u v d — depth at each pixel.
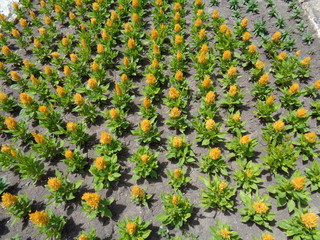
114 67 1.87
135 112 1.61
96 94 1.58
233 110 1.51
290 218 1.08
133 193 1.14
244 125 1.49
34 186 1.33
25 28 2.04
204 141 1.37
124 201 1.25
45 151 1.36
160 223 1.18
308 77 1.69
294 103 1.49
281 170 1.28
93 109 1.54
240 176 1.21
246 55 1.73
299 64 1.67
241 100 1.61
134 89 1.74
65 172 1.37
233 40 1.83
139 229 1.09
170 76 1.69
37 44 1.85
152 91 1.59
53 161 1.42
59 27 2.20
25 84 1.75
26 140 1.50
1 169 1.40
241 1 2.24
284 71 1.60
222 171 1.25
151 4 2.34
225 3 2.27
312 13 2.06
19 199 1.20
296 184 1.07
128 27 1.88
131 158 1.29
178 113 1.37
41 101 1.67
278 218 1.14
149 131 1.39
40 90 1.62
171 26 2.02
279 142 1.36
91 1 2.34
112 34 1.99
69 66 1.73
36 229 1.19
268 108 1.42
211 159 1.25
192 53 1.92
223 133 1.35
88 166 1.38
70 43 1.90
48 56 1.92
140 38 2.04
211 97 1.39
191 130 1.49
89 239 1.06
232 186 1.25
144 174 1.27
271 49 1.80
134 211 1.22
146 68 1.67
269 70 1.72
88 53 1.82
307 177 1.22
